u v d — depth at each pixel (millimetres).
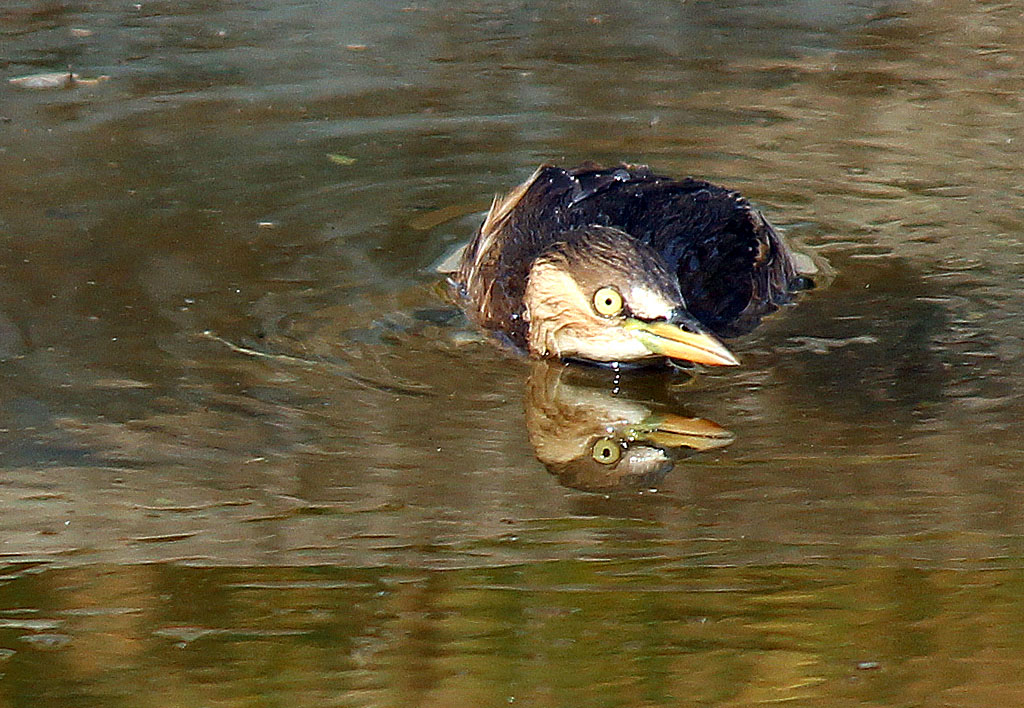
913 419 10961
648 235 12914
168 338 12062
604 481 10336
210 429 10867
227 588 9164
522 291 12531
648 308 11773
